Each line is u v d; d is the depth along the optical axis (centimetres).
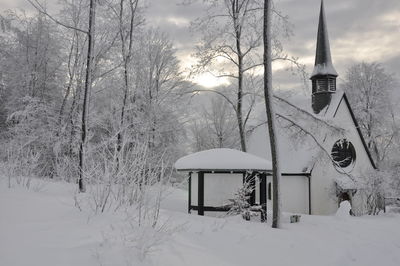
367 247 1180
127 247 554
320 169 2970
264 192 1527
